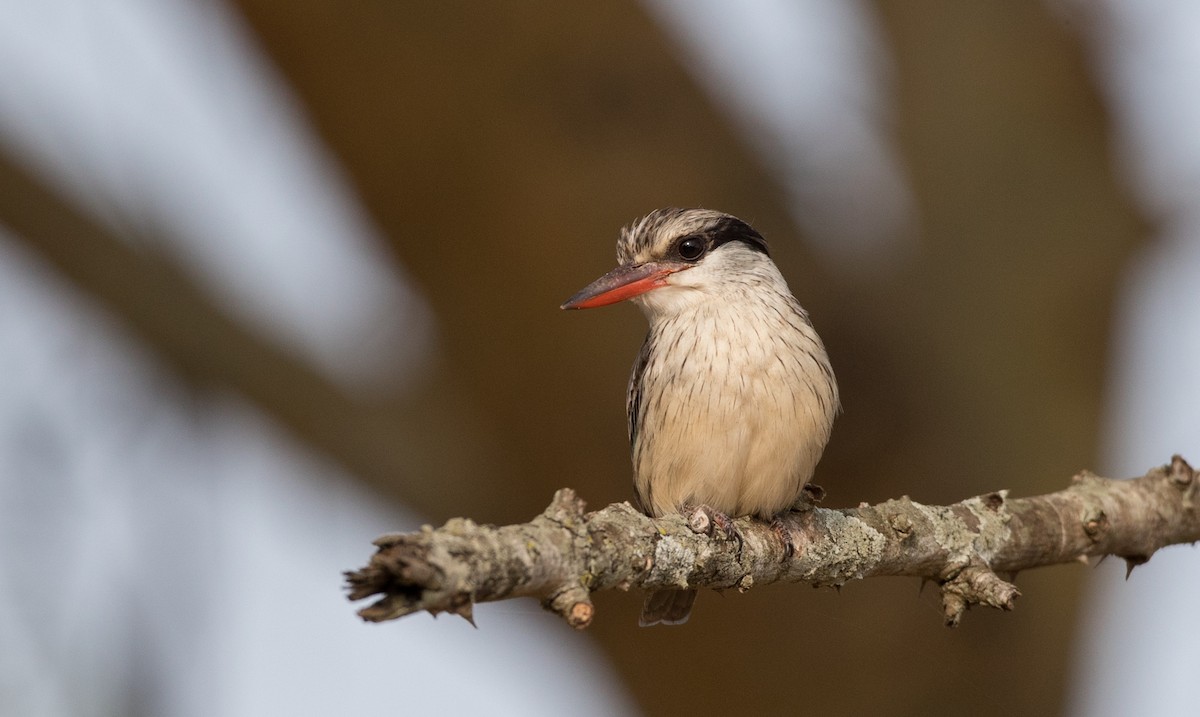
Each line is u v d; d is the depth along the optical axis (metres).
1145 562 9.46
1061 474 11.77
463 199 11.25
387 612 5.85
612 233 11.25
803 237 11.77
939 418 11.70
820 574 8.52
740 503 9.99
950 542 8.73
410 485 11.68
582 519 6.88
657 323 10.50
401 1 10.74
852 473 11.70
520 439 11.81
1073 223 11.95
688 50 11.47
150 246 10.93
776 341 9.81
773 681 11.83
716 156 11.45
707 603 11.81
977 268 11.88
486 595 6.21
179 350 10.89
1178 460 9.54
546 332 11.46
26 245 10.54
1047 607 11.86
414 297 11.88
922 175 12.05
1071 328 11.88
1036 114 11.99
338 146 11.27
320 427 11.48
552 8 10.98
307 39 10.77
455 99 11.03
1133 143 12.21
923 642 11.75
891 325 11.76
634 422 10.86
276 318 11.56
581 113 11.17
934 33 12.04
